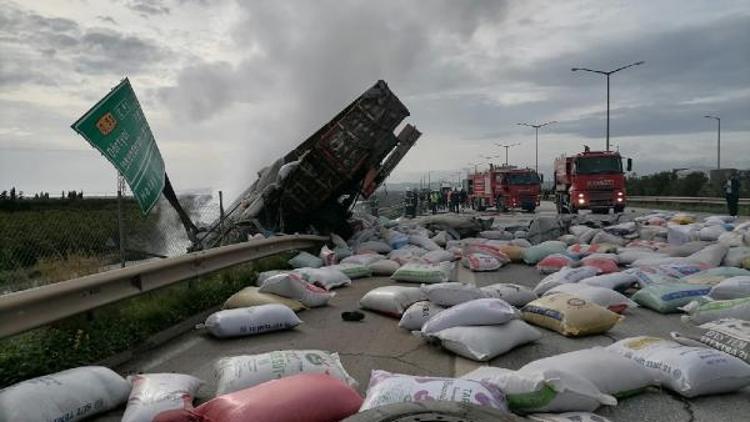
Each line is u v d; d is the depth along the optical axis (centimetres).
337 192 1508
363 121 1383
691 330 618
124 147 662
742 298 610
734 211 2566
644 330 621
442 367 489
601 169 2788
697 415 384
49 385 354
